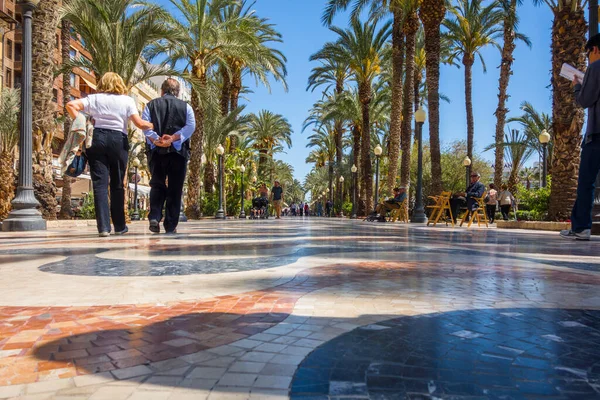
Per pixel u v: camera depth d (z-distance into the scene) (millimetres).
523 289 2244
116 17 15062
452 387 998
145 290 2189
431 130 20438
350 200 49562
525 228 12227
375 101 32375
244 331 1463
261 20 27141
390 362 1164
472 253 4219
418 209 16891
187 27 20359
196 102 21766
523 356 1217
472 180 13891
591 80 5492
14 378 1053
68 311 1740
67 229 10023
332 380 1039
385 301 1943
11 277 2584
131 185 42031
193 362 1166
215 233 7555
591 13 9016
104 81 6137
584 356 1219
